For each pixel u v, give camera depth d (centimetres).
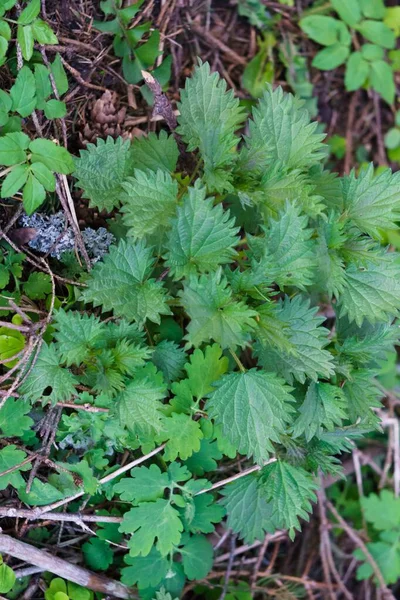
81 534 63
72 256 61
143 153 62
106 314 62
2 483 58
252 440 57
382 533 76
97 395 58
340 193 62
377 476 80
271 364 58
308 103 76
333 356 58
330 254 58
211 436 60
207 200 55
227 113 61
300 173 61
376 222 58
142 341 58
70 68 62
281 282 57
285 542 74
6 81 61
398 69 81
